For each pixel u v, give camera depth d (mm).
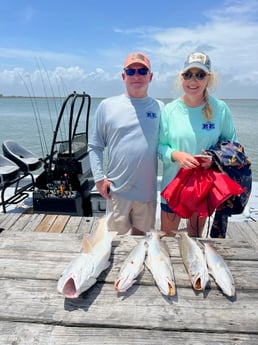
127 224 2666
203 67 2121
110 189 2631
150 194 2580
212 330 1235
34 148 14102
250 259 1773
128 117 2426
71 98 3816
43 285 1515
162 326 1255
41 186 4074
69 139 3893
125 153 2457
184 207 2229
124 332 1228
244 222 3357
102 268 1596
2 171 4043
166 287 1407
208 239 2016
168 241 2016
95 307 1361
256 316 1313
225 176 2145
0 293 1454
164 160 2408
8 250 1856
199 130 2271
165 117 2402
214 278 1536
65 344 1171
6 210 4531
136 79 2355
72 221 3332
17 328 1246
